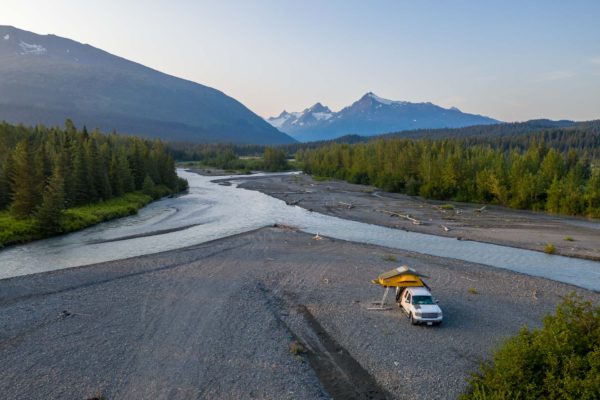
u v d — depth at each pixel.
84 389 18.03
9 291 30.58
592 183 74.75
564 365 13.59
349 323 25.59
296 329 24.84
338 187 119.06
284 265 38.50
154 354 21.27
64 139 89.19
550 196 76.44
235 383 18.72
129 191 87.19
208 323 25.22
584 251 46.06
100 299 29.09
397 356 21.44
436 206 81.19
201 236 52.09
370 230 57.75
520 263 41.62
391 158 125.75
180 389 18.16
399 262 40.19
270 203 83.94
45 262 39.56
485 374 16.08
